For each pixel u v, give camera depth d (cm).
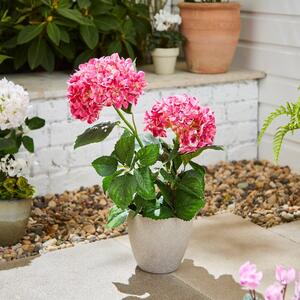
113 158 295
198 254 335
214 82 451
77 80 290
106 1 448
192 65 467
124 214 307
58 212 385
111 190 287
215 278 310
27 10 438
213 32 452
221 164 464
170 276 312
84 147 415
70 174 414
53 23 427
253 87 469
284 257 331
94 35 436
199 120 285
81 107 288
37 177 404
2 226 338
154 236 304
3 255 333
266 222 370
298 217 379
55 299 291
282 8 445
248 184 426
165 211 301
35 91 393
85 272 316
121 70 288
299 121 334
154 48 457
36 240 349
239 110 467
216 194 411
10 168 341
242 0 476
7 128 344
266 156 474
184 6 459
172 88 438
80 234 357
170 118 284
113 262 326
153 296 294
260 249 340
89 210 387
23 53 447
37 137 399
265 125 344
